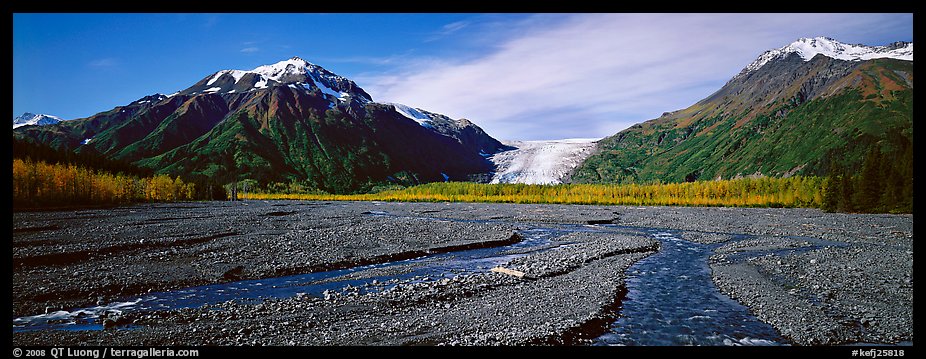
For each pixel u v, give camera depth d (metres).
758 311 17.11
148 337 13.96
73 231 38.00
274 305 17.27
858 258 27.22
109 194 98.81
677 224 54.06
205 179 170.38
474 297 18.77
